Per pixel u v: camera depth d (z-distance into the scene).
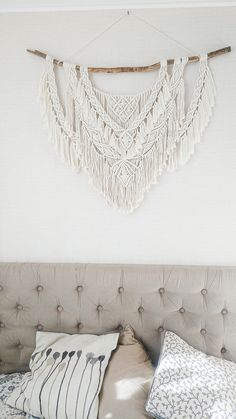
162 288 1.59
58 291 1.63
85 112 1.62
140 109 1.62
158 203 1.68
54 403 1.34
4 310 1.66
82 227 1.72
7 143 1.70
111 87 1.64
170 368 1.33
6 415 1.38
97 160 1.65
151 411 1.25
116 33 1.61
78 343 1.50
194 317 1.57
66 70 1.62
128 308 1.60
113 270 1.62
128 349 1.48
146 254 1.71
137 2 1.57
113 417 1.26
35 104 1.67
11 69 1.66
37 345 1.56
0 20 1.63
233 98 1.60
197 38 1.59
